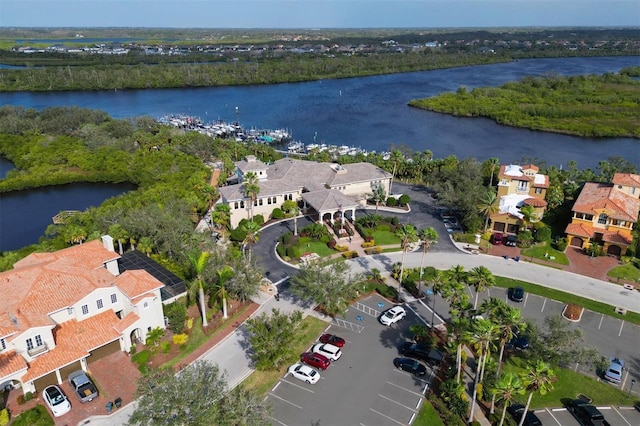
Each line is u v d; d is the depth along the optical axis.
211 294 66.19
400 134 187.00
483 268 54.72
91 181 131.50
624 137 185.62
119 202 92.69
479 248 84.38
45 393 47.50
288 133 184.75
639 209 85.19
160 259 72.56
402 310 63.44
